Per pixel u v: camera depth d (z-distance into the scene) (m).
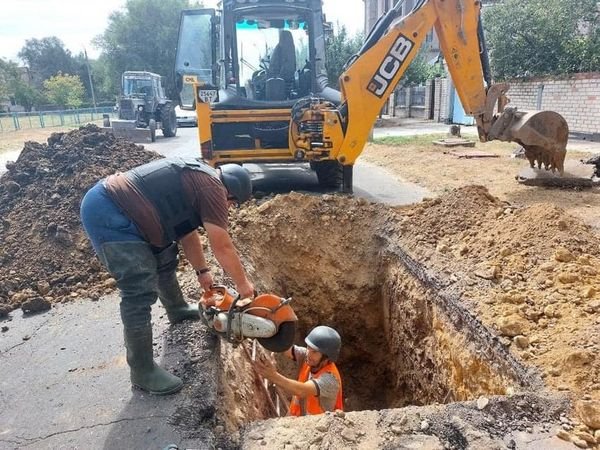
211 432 2.94
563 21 18.75
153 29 57.03
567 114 16.73
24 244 5.71
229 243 3.03
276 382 3.67
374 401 6.21
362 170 11.82
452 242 5.50
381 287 6.20
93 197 3.01
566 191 8.50
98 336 4.17
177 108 29.77
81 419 3.09
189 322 4.09
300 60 9.16
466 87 8.20
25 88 53.91
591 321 3.56
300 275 6.36
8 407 3.25
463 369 4.08
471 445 2.69
